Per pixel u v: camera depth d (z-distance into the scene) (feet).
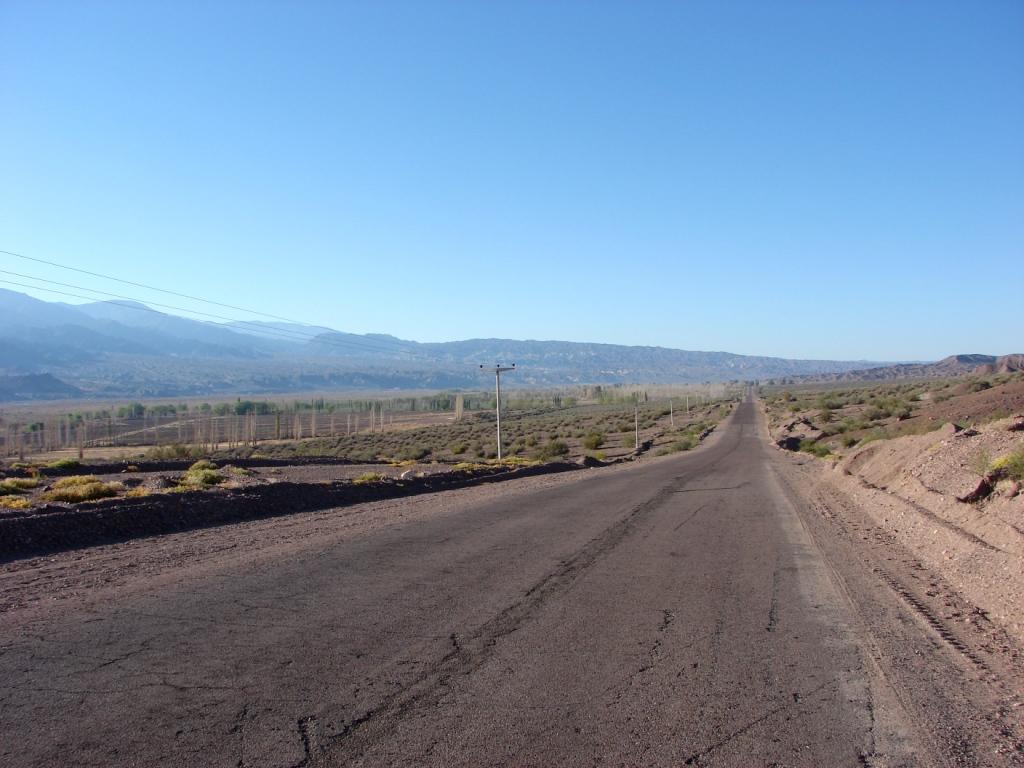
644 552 45.34
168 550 45.73
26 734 18.38
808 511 67.92
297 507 71.56
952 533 44.88
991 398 150.20
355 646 25.67
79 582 36.11
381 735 18.47
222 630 27.53
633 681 22.57
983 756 17.93
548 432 341.00
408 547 46.73
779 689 22.09
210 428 349.82
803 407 374.02
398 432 372.38
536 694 21.36
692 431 295.69
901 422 164.66
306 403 652.48
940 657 25.32
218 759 17.10
